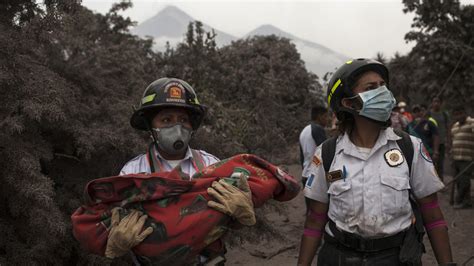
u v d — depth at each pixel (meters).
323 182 2.33
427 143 8.31
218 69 12.88
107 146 3.75
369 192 2.14
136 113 2.17
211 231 1.86
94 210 1.92
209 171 2.00
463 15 16.44
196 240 1.84
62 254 3.43
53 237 3.16
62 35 3.79
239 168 2.03
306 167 5.79
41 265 3.28
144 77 5.36
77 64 4.14
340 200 2.19
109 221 1.87
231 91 13.01
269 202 4.20
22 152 3.03
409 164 2.20
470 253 5.41
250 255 5.54
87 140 3.46
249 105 13.07
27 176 2.96
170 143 2.05
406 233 2.17
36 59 3.76
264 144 11.00
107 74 4.53
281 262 5.32
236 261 5.38
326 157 2.30
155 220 1.84
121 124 3.82
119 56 4.95
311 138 5.86
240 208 1.86
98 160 3.85
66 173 3.72
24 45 3.31
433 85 17.06
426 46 16.91
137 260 1.95
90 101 3.95
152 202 1.87
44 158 3.32
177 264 1.83
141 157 2.21
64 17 3.35
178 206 1.86
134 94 4.48
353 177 2.18
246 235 4.04
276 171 2.08
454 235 6.19
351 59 2.36
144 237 1.80
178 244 1.83
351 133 2.31
